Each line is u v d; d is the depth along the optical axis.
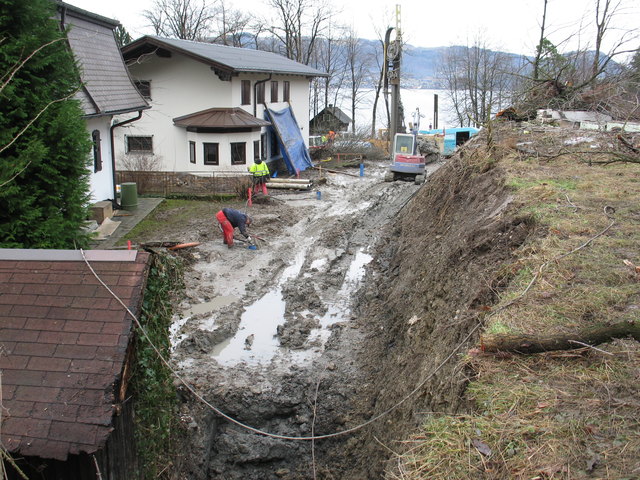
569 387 4.68
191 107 26.41
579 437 4.05
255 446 7.85
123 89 18.55
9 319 4.93
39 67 9.93
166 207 20.95
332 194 25.14
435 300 8.64
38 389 4.42
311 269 14.49
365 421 8.02
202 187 23.77
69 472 4.70
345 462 7.44
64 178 10.55
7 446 4.08
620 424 4.11
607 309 5.68
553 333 5.26
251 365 9.66
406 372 7.64
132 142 27.16
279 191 25.62
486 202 10.66
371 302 12.28
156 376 6.08
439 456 4.28
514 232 8.21
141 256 5.44
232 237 16.11
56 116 10.38
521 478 3.78
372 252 16.31
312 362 9.76
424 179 27.67
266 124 27.78
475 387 4.95
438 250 11.00
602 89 18.08
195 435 7.73
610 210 8.41
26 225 10.04
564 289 6.16
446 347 6.60
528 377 4.90
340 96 68.31
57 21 10.55
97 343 4.74
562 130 15.50
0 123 9.67
